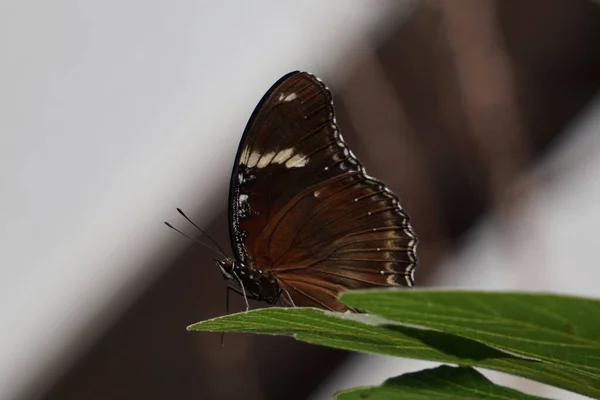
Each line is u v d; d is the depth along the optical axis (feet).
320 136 3.39
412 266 3.41
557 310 2.08
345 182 3.40
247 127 3.37
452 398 2.64
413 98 3.42
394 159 3.43
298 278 3.43
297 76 3.37
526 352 2.51
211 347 3.44
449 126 3.42
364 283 3.42
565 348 2.38
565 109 3.41
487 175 3.43
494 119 3.41
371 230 3.41
